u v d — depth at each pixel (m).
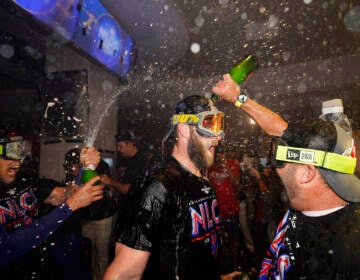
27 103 4.81
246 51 5.94
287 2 4.32
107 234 3.15
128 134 3.70
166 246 1.18
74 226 3.21
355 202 0.87
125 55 5.46
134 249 1.07
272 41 5.52
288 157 0.96
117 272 1.05
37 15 3.10
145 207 1.12
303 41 5.55
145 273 1.17
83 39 3.99
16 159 1.79
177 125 1.34
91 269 3.27
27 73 4.30
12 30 3.51
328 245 0.88
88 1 3.89
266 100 7.39
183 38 5.66
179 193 1.21
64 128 4.21
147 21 5.29
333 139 0.91
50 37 3.65
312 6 4.32
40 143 4.26
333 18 4.62
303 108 7.33
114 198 3.08
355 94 6.42
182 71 6.56
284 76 6.80
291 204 1.01
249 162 4.23
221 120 1.32
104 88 5.18
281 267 1.03
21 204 1.87
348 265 0.83
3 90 4.87
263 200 4.12
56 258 2.57
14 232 1.54
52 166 4.20
